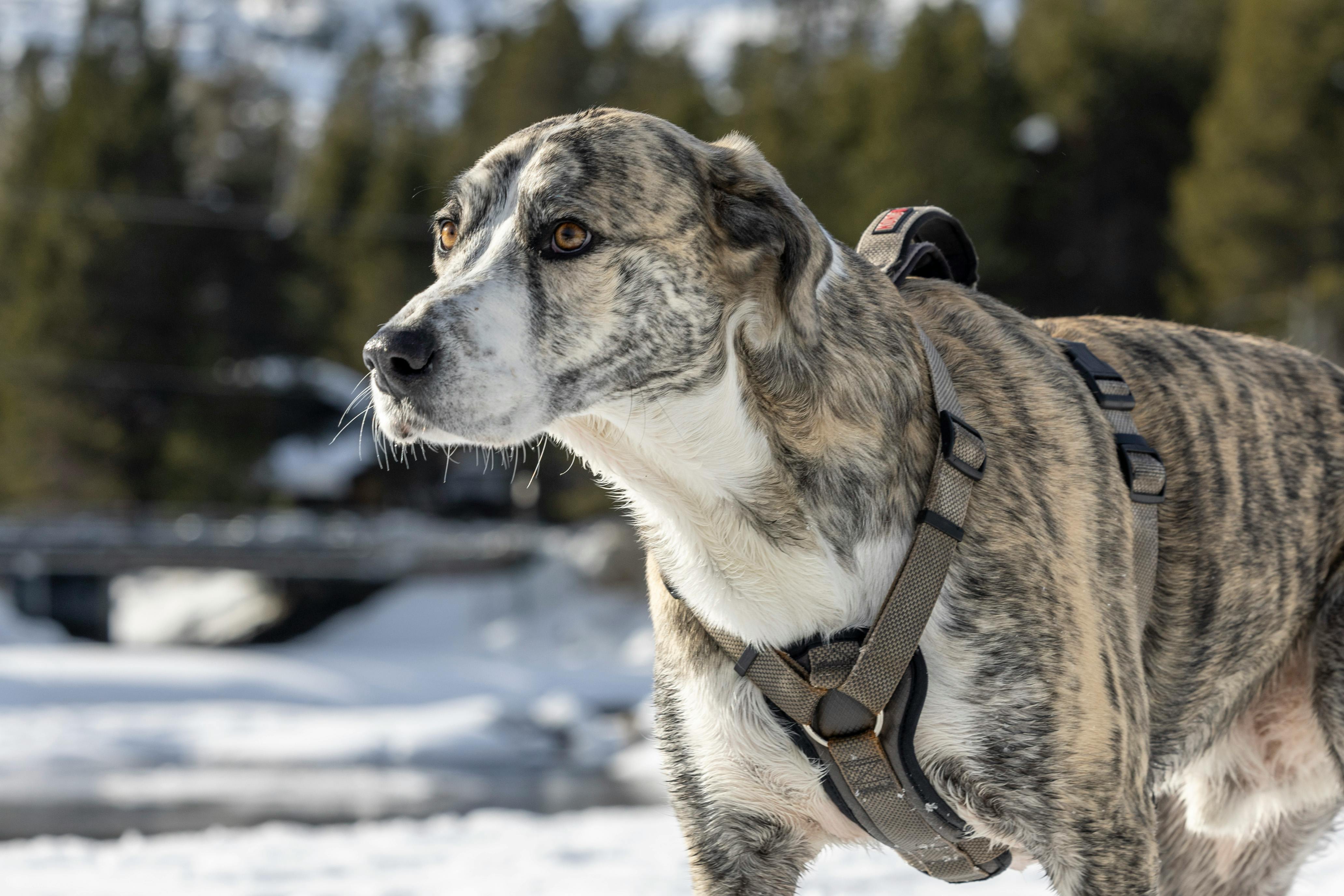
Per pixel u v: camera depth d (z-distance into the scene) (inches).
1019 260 1464.1
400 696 916.0
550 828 244.8
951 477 94.5
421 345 92.4
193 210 1808.6
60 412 1680.6
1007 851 104.7
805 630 96.1
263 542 1374.3
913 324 100.7
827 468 93.6
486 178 101.3
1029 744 94.3
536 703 906.7
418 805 461.4
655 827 242.1
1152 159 1546.5
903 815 100.1
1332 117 1311.5
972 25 1537.9
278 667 978.1
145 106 1863.9
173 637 1494.8
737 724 100.0
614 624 1286.9
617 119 99.7
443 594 1448.1
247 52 2664.9
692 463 95.5
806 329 91.7
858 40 2016.5
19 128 1973.4
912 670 94.6
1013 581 94.7
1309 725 117.2
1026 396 101.6
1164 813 131.5
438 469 1749.5
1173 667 108.7
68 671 915.4
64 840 379.6
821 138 1620.3
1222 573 109.3
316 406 1828.2
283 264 1897.1
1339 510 118.0
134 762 588.4
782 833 103.0
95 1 2044.8
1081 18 1582.2
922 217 115.0
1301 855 127.5
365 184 2015.3
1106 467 102.2
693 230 96.5
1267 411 116.3
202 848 222.1
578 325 95.8
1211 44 1551.4
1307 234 1293.1
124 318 1732.3
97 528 1449.3
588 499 1505.9
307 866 201.0
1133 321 121.2
